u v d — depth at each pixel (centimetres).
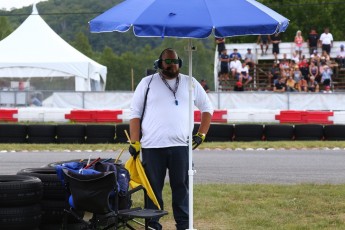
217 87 3506
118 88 11519
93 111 2605
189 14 614
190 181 667
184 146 680
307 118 2567
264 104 2731
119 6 657
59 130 2058
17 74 3005
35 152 1755
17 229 668
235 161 1540
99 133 2053
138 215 621
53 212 729
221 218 817
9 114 2627
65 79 3100
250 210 861
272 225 775
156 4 623
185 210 685
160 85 679
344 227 763
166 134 671
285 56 3222
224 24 610
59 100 2781
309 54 3459
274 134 2134
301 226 762
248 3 629
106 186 632
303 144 1933
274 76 3222
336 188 1041
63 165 691
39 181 691
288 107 2727
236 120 2614
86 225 653
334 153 1752
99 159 695
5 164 1457
